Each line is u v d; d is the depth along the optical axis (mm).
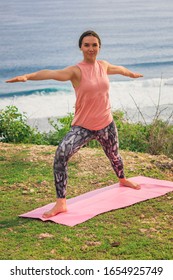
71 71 8086
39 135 12703
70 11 89500
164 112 27203
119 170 9023
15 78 7582
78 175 9820
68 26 71125
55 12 88000
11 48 55312
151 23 74250
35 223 7918
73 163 10320
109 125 8555
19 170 10031
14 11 90750
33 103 31219
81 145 8359
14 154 10875
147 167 10180
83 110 8258
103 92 8250
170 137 12180
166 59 49594
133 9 92375
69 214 8148
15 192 9109
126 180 9133
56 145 12508
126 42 59062
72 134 8266
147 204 8523
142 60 49375
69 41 58688
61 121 13188
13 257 6938
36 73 7836
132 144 12000
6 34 64875
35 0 109562
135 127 12766
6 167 10180
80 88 8125
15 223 7949
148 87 35531
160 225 7785
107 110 8453
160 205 8492
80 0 109938
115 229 7648
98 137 8570
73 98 31859
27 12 88750
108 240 7320
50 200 8836
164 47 55812
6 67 47219
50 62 48688
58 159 8141
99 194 8859
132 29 68938
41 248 7168
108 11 89438
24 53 52562
